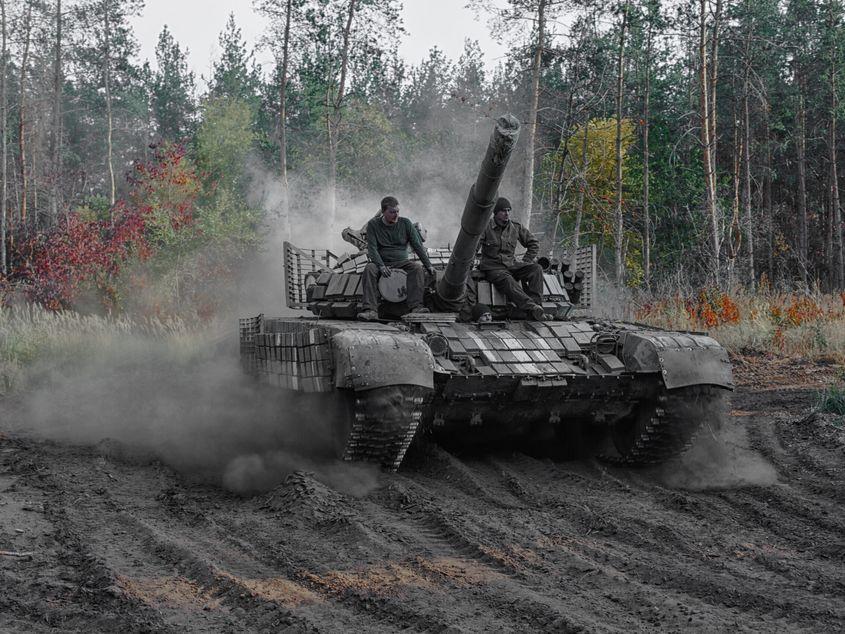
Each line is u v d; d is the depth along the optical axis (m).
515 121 6.97
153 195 25.55
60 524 6.78
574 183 34.59
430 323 9.19
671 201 39.66
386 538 6.46
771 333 17.81
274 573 5.69
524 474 8.88
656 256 38.72
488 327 9.45
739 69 37.31
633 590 5.44
